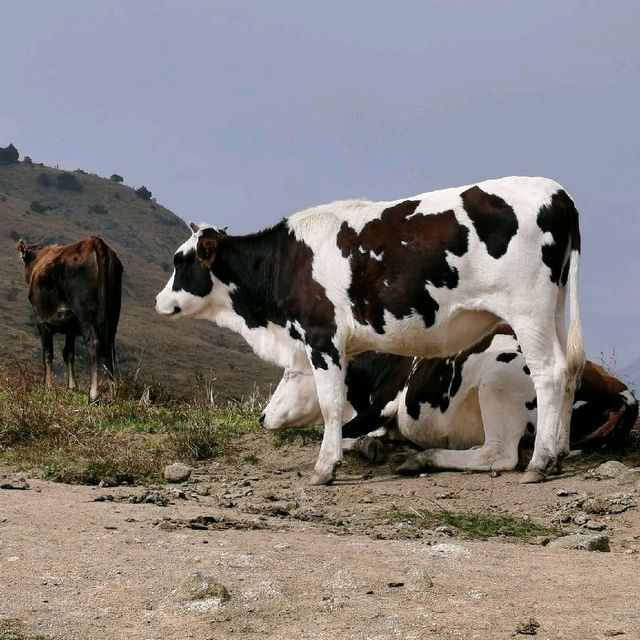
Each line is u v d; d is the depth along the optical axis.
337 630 6.19
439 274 12.27
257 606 6.61
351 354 13.20
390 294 12.52
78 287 19.39
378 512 10.60
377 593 6.88
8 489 10.87
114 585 7.02
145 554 7.76
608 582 7.28
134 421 16.53
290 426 14.09
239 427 15.78
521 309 12.00
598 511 10.47
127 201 191.12
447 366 13.30
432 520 10.07
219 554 7.73
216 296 14.27
